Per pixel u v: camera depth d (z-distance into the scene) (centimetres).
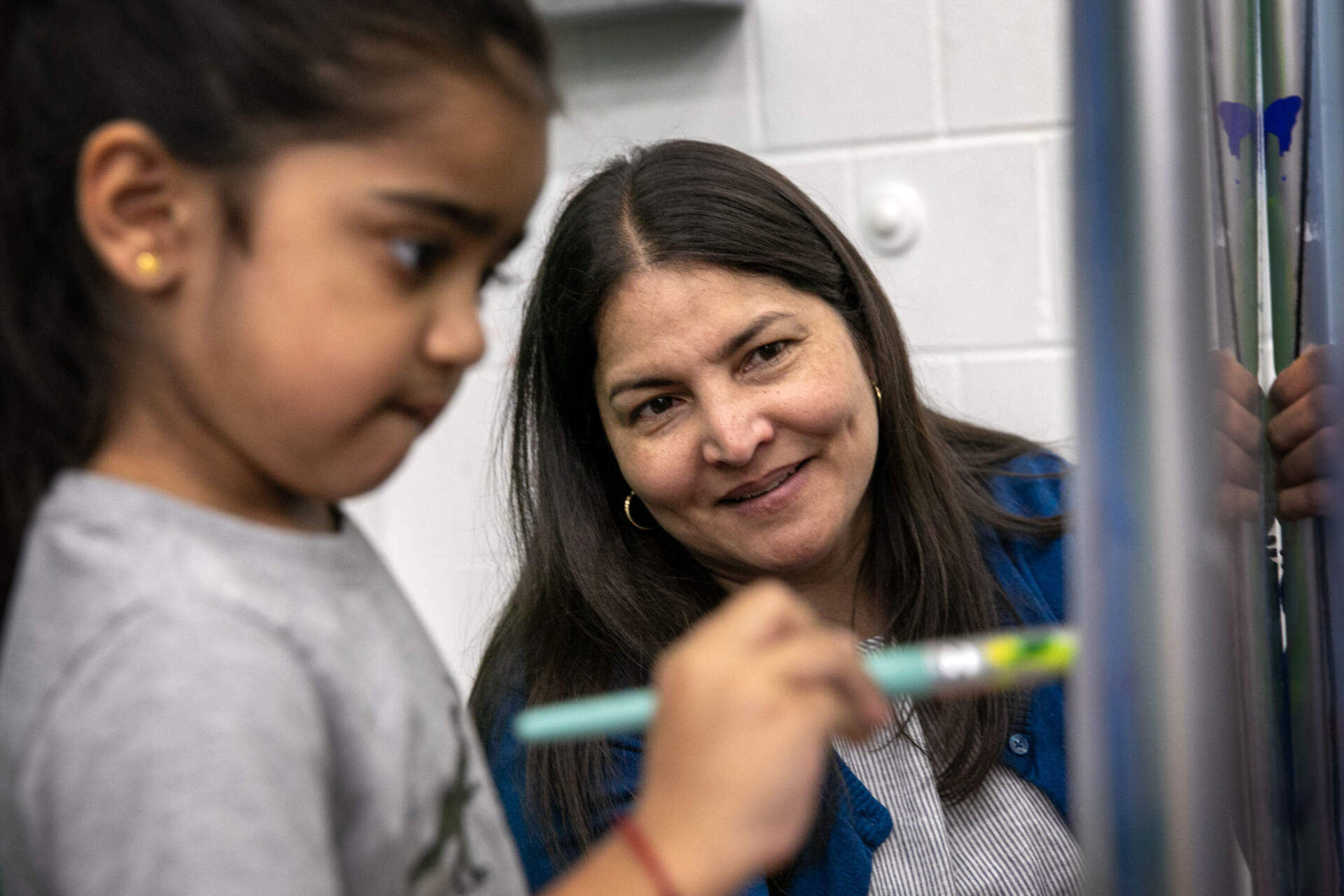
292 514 59
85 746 48
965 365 181
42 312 55
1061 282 175
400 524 201
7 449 56
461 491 197
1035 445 142
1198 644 44
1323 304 81
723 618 54
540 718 55
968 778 116
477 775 64
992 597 123
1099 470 45
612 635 117
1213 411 45
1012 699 119
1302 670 84
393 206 53
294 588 55
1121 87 45
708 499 110
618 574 118
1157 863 44
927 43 176
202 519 54
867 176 180
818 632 54
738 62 182
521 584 124
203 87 52
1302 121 82
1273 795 84
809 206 113
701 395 106
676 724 51
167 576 51
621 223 107
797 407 106
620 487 121
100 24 53
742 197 108
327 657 54
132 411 55
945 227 179
